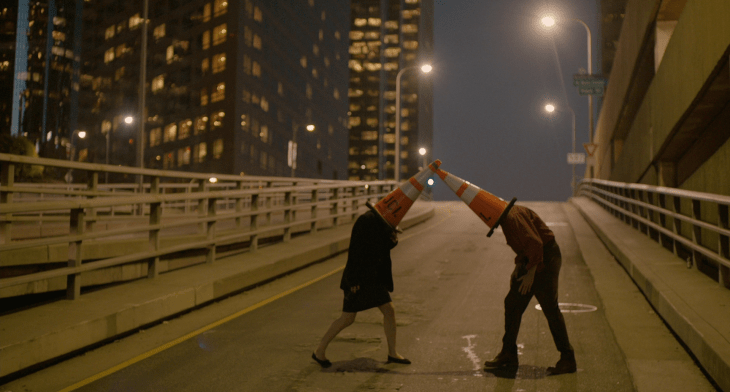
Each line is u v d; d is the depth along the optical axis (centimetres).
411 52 16238
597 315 806
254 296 980
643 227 1585
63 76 12431
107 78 8931
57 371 592
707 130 1473
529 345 670
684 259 1079
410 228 2144
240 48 7012
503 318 810
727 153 1142
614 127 3331
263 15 7650
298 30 8881
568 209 2978
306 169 9094
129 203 843
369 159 14825
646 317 787
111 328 695
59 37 12588
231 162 6819
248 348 673
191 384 550
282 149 8181
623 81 2720
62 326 632
